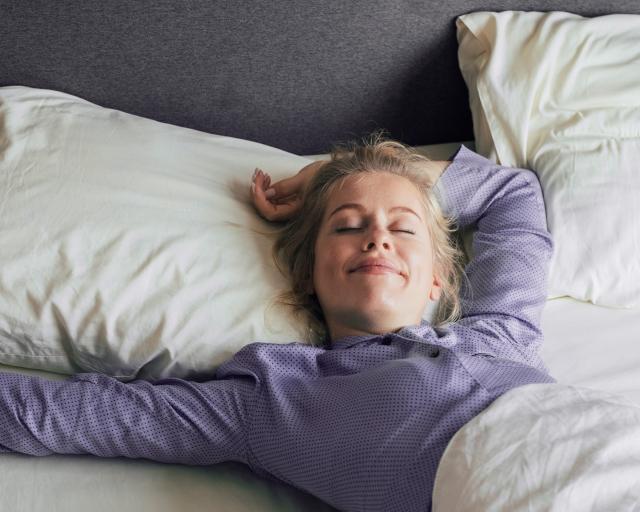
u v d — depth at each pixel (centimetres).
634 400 146
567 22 189
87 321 140
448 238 164
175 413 129
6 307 139
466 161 172
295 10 184
